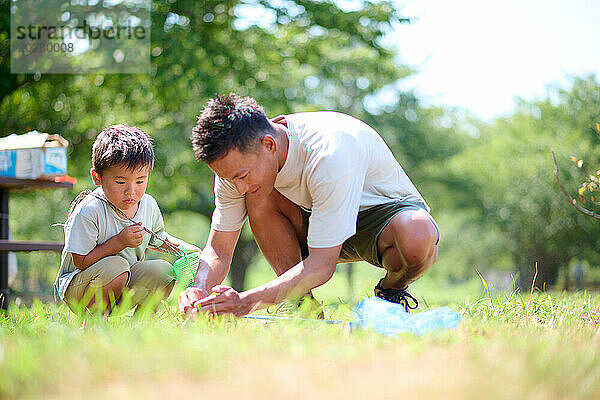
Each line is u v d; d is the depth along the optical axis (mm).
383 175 3074
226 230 3125
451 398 1383
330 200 2680
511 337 2119
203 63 10938
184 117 12586
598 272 20984
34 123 10930
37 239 18016
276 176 2785
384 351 1857
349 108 20344
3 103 10211
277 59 12633
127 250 3318
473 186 24938
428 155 21781
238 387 1474
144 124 12156
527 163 20750
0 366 1602
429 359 1727
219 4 11070
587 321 3037
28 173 4480
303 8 11562
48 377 1540
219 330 2260
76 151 11547
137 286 3307
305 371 1595
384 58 12656
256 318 2764
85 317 2555
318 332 2221
